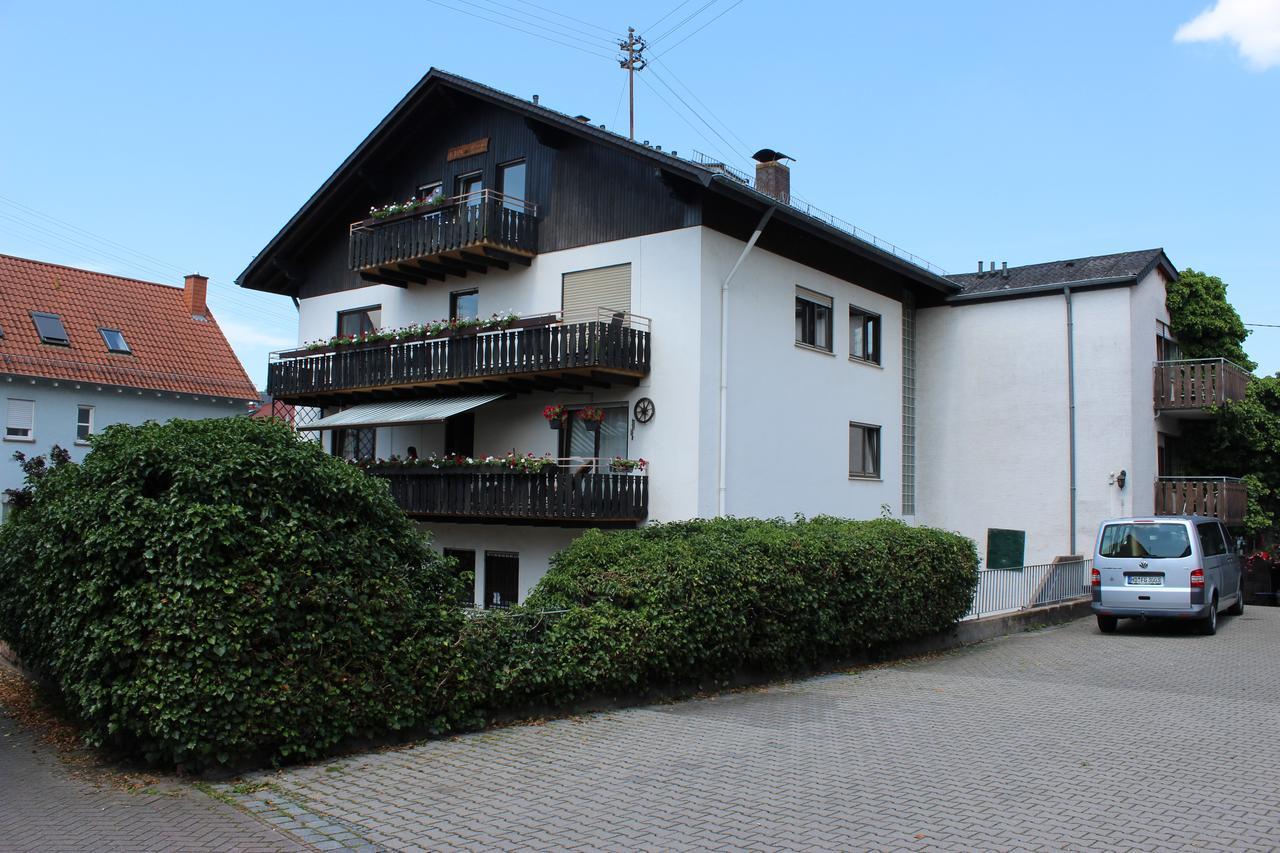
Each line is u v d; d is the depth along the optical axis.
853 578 13.30
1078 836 6.20
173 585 7.37
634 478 17.38
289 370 22.39
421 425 21.75
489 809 6.70
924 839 6.12
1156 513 23.47
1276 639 16.50
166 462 7.92
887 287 23.38
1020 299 23.58
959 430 24.17
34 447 28.42
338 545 8.29
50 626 8.96
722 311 17.73
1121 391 22.19
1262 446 25.02
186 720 7.19
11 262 31.23
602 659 9.94
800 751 8.42
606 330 16.95
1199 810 6.76
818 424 20.50
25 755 8.38
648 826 6.36
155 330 32.69
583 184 18.95
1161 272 24.64
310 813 6.60
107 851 5.89
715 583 11.09
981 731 9.30
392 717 8.37
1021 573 18.47
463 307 20.95
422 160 21.64
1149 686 11.94
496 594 19.67
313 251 24.00
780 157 22.16
